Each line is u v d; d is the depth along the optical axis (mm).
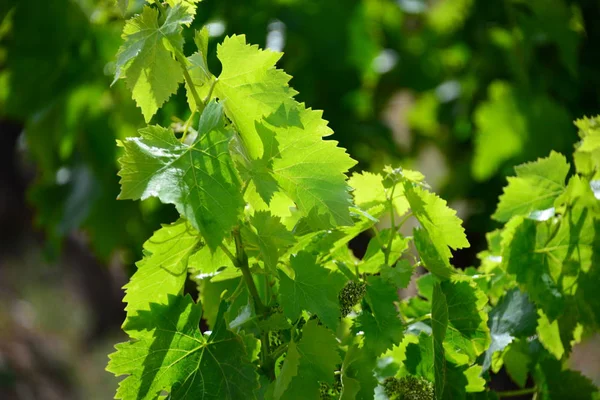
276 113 1799
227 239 1807
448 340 1904
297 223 1836
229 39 1796
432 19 5090
